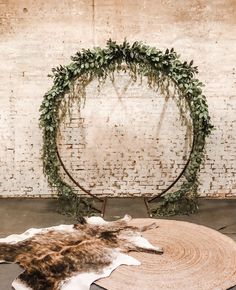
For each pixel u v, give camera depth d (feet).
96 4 17.12
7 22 17.17
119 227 14.57
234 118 17.87
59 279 11.01
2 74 17.53
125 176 18.42
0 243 13.28
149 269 11.65
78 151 18.21
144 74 17.57
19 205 17.51
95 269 11.55
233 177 18.34
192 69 16.67
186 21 17.22
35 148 18.13
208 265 11.86
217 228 15.11
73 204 16.93
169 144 18.12
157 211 16.63
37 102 17.79
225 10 17.12
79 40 17.37
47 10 17.11
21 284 10.83
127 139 18.12
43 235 13.87
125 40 16.76
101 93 17.79
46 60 17.48
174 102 17.79
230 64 17.47
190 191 17.79
